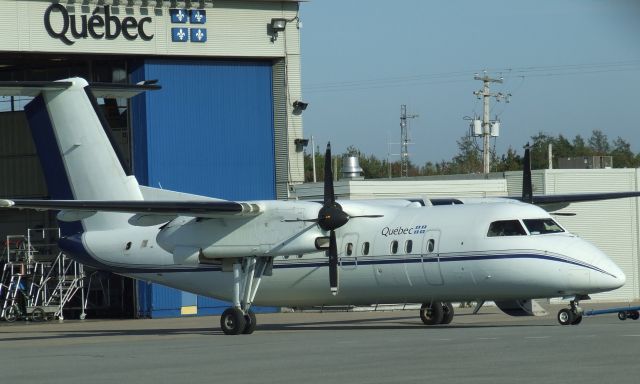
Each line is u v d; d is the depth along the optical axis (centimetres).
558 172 14150
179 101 12975
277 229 8112
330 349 5984
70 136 9188
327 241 8094
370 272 8362
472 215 8031
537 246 7688
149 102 12769
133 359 5734
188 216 8331
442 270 8000
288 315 12538
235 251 8262
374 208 8594
